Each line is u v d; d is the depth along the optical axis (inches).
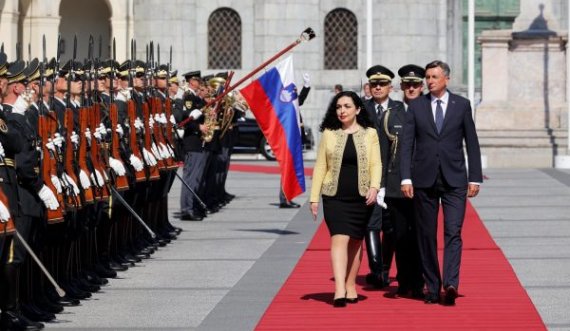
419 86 1009.5
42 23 2824.8
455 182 936.3
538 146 2426.2
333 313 899.4
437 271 943.0
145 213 1232.8
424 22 3063.5
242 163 2650.1
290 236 1344.7
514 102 2450.8
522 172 2287.2
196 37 3043.8
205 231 1396.4
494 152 2431.1
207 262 1153.4
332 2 3056.1
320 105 3036.4
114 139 1065.5
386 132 990.4
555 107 2444.6
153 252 1217.4
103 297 974.4
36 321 876.6
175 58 3024.1
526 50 2444.6
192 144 1512.1
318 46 3051.2
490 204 1673.2
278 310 910.4
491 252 1201.4
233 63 3058.6
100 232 1075.9
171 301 951.0
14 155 836.0
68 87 938.1
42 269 854.5
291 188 1317.7
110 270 1073.5
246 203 1729.8
